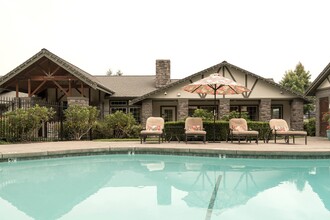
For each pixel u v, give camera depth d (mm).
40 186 5832
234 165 8422
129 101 20625
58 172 7371
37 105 12883
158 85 22000
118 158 9719
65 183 6113
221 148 9812
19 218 3906
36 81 18734
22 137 12656
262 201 4746
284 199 4875
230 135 13211
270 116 19672
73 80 17828
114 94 20719
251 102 20781
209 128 13453
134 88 21984
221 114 19562
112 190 5512
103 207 4406
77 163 8766
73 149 9664
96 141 13711
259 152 9234
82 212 4156
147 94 19125
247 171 7500
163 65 22141
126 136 16734
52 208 4363
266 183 6125
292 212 4152
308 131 20094
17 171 7469
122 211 4207
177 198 4930
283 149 9445
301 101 19641
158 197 4988
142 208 4352
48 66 17375
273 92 19719
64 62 16500
